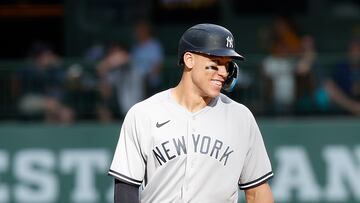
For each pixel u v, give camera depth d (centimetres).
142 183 1523
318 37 3450
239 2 3478
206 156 1487
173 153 1486
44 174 2972
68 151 2972
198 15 3497
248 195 1566
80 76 3016
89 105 3011
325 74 2969
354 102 2955
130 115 1510
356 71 2956
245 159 1536
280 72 2973
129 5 3478
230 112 1514
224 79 1488
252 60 2981
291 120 2966
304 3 3456
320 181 2934
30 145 2973
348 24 3441
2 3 3647
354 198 2922
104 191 2964
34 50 3556
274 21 3334
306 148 2938
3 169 2973
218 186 1495
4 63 3025
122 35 3466
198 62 1478
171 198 1495
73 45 3484
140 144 1499
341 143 2930
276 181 2938
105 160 2961
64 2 3503
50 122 3016
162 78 2973
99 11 3478
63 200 2969
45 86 3020
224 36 1472
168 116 1499
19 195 2973
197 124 1497
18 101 3016
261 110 2972
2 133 2973
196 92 1503
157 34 3503
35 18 3641
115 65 3000
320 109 2964
